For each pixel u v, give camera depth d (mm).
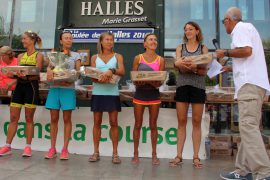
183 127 4734
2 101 5961
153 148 4801
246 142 3547
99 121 4789
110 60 4715
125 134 5371
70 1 8289
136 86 4707
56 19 8008
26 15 8305
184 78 4590
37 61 4941
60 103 4812
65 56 4691
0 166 4305
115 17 8102
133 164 4719
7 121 5648
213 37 7789
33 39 5016
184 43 4738
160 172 4273
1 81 5594
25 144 5543
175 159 4703
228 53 3768
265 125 6840
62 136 5465
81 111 5484
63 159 4844
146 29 7766
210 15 7863
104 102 4660
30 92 4902
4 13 8344
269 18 7695
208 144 5320
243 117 3619
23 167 4301
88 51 7816
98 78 4500
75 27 8078
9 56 5719
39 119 5555
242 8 7770
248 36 3697
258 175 3475
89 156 5230
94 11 8172
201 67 4309
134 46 7777
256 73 3682
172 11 7984
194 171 4371
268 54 7516
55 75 4523
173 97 5199
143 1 8086
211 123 6832
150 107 4672
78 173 4098
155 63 4684
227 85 6957
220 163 4953
